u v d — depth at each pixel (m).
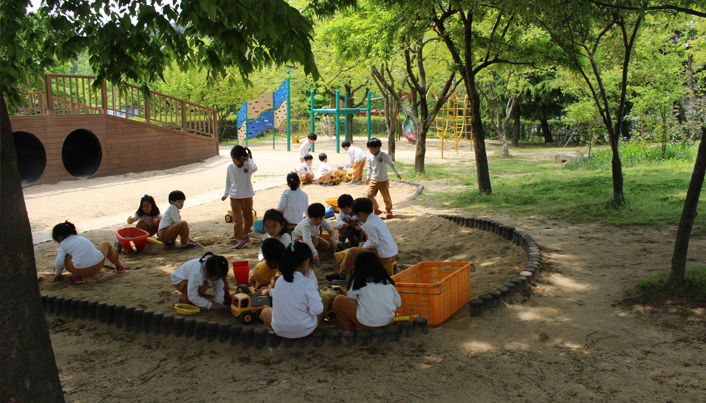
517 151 26.62
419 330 4.35
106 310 4.83
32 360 2.59
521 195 11.11
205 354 4.22
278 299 4.13
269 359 4.07
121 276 6.24
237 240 7.87
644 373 3.56
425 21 10.59
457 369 3.75
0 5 6.18
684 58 19.17
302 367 3.91
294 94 34.66
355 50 12.41
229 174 7.69
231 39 5.42
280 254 4.74
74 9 6.23
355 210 5.81
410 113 16.28
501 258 6.81
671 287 4.76
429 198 11.86
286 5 4.28
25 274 2.57
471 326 4.47
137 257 7.28
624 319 4.44
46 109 14.70
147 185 14.69
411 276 5.16
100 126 15.73
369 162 9.70
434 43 17.77
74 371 3.99
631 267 5.79
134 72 6.83
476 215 9.55
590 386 3.44
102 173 15.89
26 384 2.56
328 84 24.03
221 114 33.16
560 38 9.81
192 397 3.54
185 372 3.94
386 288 4.29
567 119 21.50
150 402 3.50
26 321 2.56
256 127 26.56
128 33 6.18
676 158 16.12
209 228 9.31
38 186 13.98
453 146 29.81
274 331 4.22
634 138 19.00
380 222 5.81
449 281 4.62
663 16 9.39
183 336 4.52
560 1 7.87
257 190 13.70
